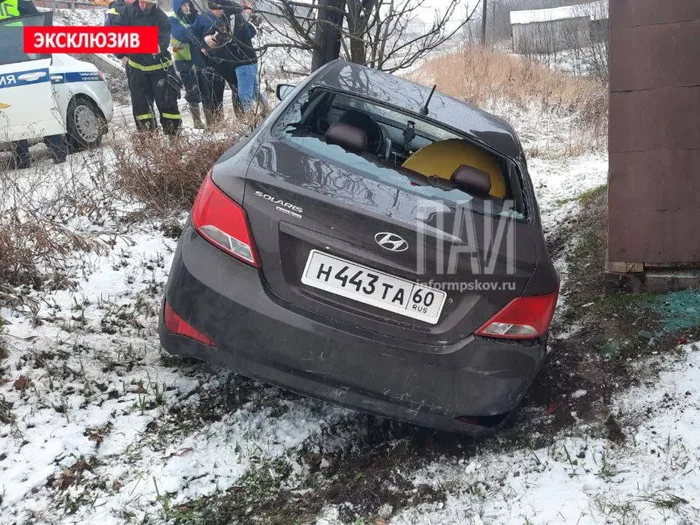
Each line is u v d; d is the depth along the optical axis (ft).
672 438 8.61
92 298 11.63
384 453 8.89
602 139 29.96
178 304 7.82
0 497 7.11
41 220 12.98
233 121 21.40
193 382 9.57
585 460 8.52
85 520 7.00
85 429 8.27
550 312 8.21
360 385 7.60
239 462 8.30
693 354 10.21
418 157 9.77
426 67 54.29
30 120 21.34
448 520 7.50
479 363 7.72
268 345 7.49
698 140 11.40
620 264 12.17
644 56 11.34
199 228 7.79
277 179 7.75
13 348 9.48
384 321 7.61
